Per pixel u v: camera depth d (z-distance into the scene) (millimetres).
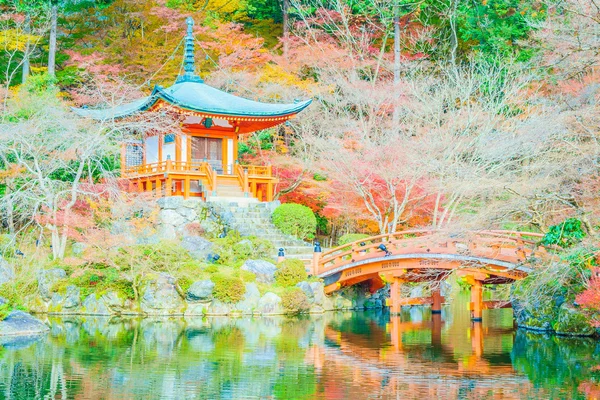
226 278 28547
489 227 26562
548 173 25172
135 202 30484
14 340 23203
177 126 34312
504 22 41406
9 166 30453
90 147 29766
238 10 48906
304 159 38656
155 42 45312
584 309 23391
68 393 16719
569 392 17062
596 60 24922
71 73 43094
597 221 24031
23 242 32125
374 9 43406
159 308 28078
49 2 40406
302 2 49125
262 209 34688
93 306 28422
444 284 35375
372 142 35188
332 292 31484
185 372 18797
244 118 34906
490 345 23125
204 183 34938
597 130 25203
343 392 17000
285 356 20953
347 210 35969
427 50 46750
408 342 23641
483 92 37750
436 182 31578
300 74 43625
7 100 35344
